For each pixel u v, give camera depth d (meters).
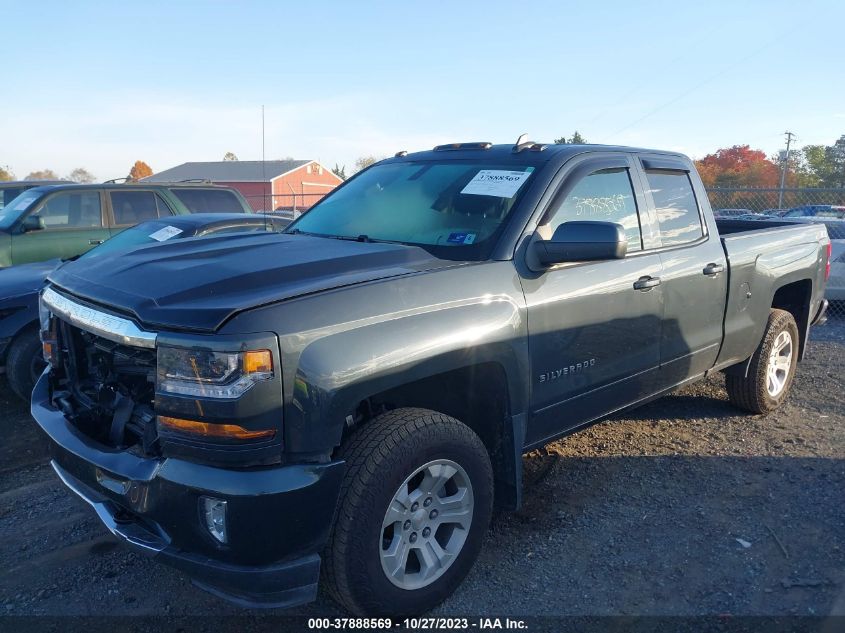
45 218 8.82
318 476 2.47
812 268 5.56
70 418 3.07
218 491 2.34
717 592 3.13
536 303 3.24
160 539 2.58
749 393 5.24
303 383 2.44
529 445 3.44
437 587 2.95
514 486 3.32
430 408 3.29
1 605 3.11
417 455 2.76
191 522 2.42
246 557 2.42
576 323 3.45
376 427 2.75
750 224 6.29
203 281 2.70
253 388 2.34
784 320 5.31
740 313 4.77
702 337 4.43
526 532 3.67
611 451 4.70
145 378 2.78
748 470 4.40
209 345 2.33
